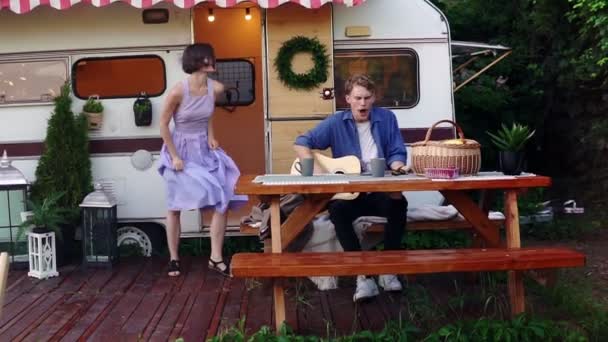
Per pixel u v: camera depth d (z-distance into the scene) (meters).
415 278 5.03
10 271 5.57
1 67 5.90
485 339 3.73
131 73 5.91
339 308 4.46
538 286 4.67
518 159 4.14
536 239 6.77
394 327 3.89
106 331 4.05
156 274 5.40
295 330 3.98
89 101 5.83
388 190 3.79
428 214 4.83
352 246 4.38
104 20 5.86
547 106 8.04
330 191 3.76
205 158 5.22
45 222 5.30
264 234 4.55
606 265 5.66
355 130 4.61
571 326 3.98
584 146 7.84
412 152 4.21
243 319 4.06
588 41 6.99
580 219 7.31
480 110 8.03
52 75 5.90
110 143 5.89
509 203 4.08
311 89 5.79
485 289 4.72
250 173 7.13
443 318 4.15
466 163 4.05
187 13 5.85
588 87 7.42
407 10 5.93
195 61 5.00
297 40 5.76
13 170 5.57
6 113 5.89
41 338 3.93
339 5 5.90
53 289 5.00
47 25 5.86
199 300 4.68
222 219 5.25
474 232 4.90
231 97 7.08
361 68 5.95
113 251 5.64
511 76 8.23
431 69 5.95
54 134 5.72
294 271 3.52
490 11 8.38
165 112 5.06
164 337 3.94
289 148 5.81
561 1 7.21
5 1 5.34
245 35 7.03
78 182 5.72
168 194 5.23
